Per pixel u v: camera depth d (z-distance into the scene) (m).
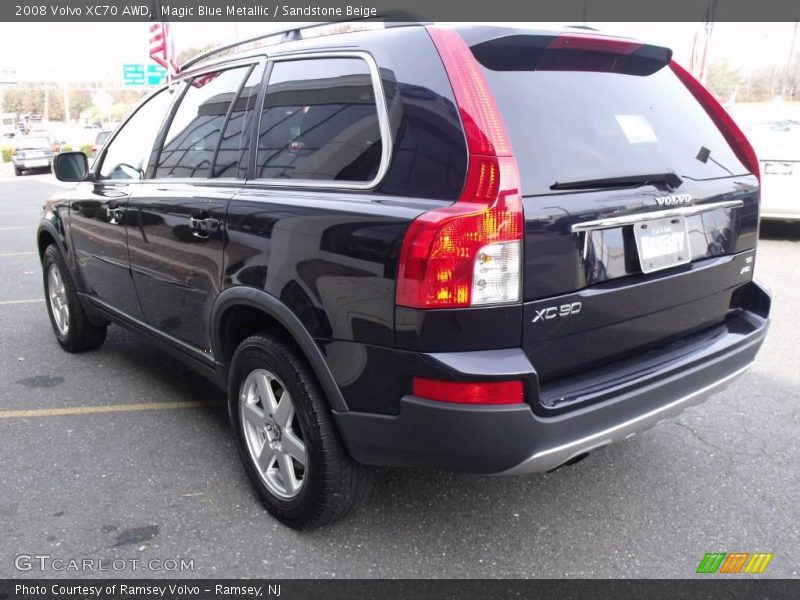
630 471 3.29
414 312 2.11
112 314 4.16
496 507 3.00
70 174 4.28
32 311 6.25
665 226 2.55
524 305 2.14
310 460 2.59
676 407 2.56
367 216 2.26
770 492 3.10
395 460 2.35
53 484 3.18
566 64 2.59
